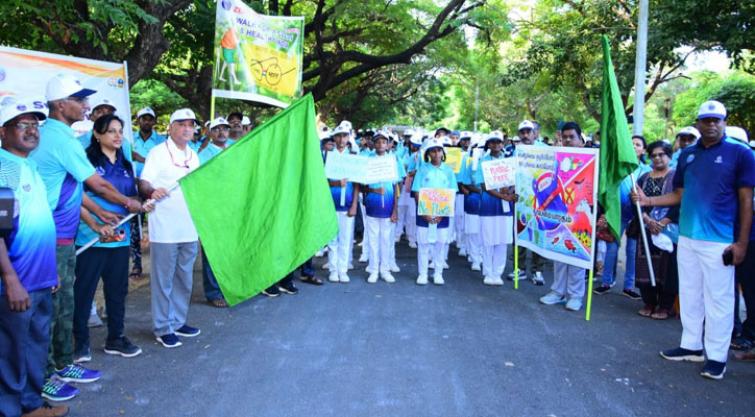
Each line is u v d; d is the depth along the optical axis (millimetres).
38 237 3762
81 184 4496
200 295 7527
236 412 4160
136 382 4656
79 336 4992
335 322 6379
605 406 4375
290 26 7750
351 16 15617
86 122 6422
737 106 17469
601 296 8008
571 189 6836
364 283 8391
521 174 7828
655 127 42188
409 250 11500
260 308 6934
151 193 5219
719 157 4992
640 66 11625
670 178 6910
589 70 19766
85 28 7066
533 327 6375
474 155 9055
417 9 16391
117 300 5203
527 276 9039
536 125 8750
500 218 8352
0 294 3572
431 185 8266
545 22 21766
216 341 5691
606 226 7551
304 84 19422
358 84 27250
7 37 8641
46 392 4277
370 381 4738
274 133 5434
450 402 4375
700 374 5059
